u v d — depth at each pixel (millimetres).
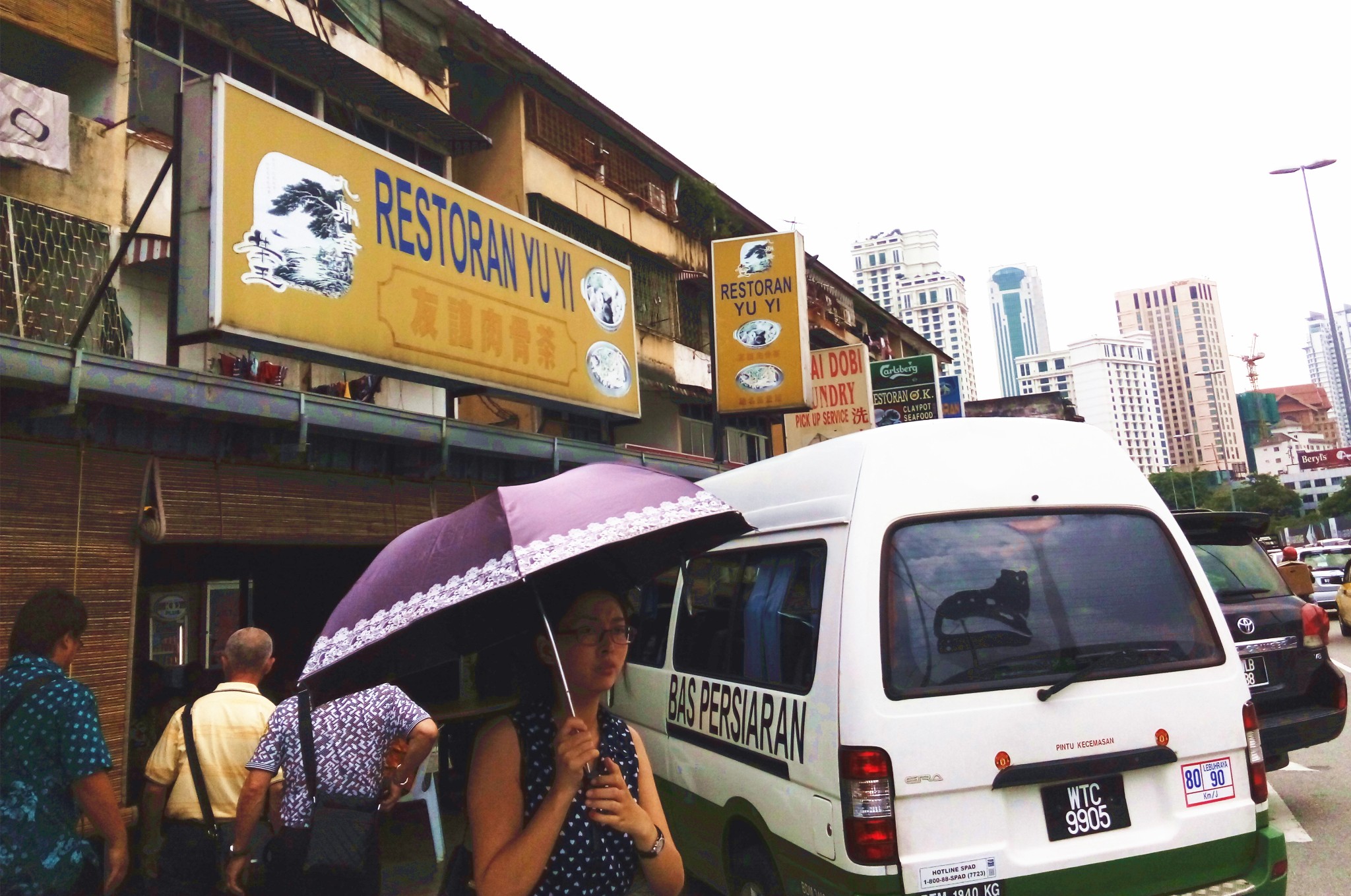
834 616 3248
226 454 5629
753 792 3678
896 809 2941
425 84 10523
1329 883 4410
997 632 3215
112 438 4977
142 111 7148
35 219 6133
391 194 7062
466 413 11516
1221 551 5914
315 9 8961
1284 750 5344
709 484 4957
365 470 6719
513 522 1893
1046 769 3047
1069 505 3527
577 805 1979
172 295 5688
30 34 6375
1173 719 3227
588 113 13891
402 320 7035
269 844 3082
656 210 15336
